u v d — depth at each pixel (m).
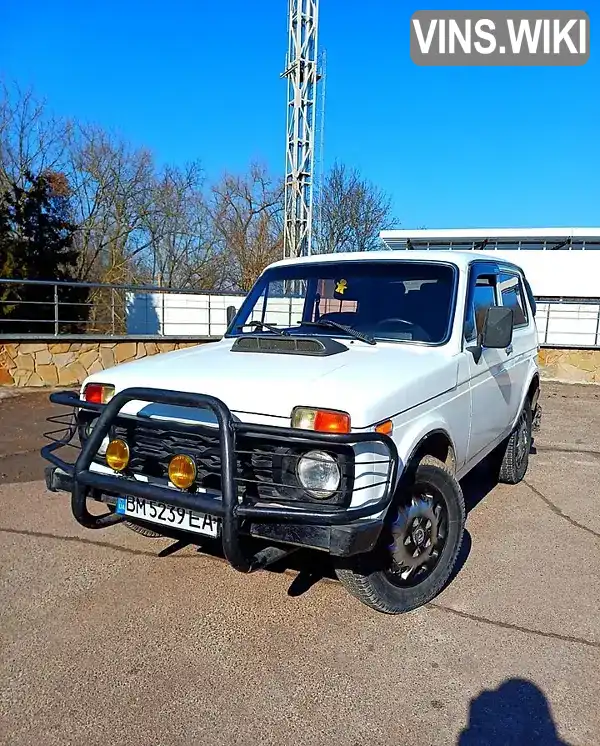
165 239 30.31
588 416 8.84
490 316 3.61
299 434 2.45
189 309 16.94
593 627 3.00
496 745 2.20
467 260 3.97
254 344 3.45
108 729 2.24
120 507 3.01
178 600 3.20
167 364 3.16
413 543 3.06
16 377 9.43
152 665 2.63
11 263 17.12
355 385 2.67
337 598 3.26
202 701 2.41
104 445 3.04
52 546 3.83
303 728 2.27
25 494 4.82
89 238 27.84
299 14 18.77
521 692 2.49
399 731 2.27
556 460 6.33
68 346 9.83
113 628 2.92
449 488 3.28
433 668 2.65
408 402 2.88
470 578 3.53
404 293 3.82
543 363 12.43
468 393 3.69
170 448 2.80
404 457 2.83
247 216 32.06
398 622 3.03
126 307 17.48
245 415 2.66
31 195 18.89
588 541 4.13
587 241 22.48
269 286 4.33
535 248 23.11
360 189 31.88
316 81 19.38
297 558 3.73
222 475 2.45
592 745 2.21
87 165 27.41
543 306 16.69
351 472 2.51
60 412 7.97
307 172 19.78
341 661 2.69
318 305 4.04
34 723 2.27
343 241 31.94
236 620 3.02
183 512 2.79
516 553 3.91
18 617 2.99
